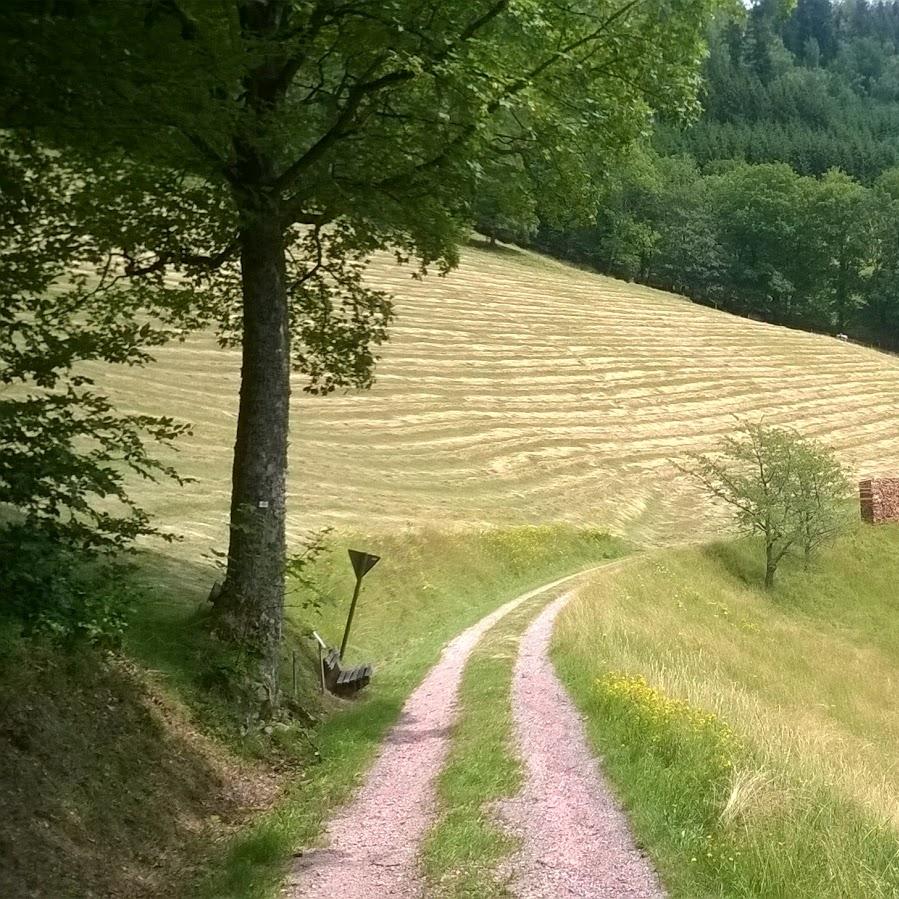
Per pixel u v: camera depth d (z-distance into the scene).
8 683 7.44
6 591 7.11
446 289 71.62
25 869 6.12
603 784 8.32
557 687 12.77
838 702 20.47
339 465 36.62
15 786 6.70
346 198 11.05
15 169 8.52
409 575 24.56
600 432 51.28
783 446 36.97
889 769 13.16
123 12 6.42
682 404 60.22
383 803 8.62
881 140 181.62
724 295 120.88
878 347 118.06
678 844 6.84
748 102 180.88
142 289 12.46
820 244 120.38
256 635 11.08
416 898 6.34
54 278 10.62
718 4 11.32
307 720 11.53
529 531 32.75
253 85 9.62
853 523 41.66
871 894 6.23
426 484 37.12
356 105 9.98
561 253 110.44
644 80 11.52
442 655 17.14
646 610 25.64
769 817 7.11
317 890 6.57
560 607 21.80
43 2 5.91
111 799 7.47
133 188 10.14
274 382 11.39
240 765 9.51
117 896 6.52
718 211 124.44
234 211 11.10
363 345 14.42
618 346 68.94
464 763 9.38
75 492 8.29
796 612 34.41
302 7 8.26
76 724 7.82
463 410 48.41
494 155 11.52
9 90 6.52
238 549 11.22
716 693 13.44
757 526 36.47
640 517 41.59
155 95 7.11
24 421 8.26
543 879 6.43
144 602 11.54
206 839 7.87
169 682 9.77
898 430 64.50
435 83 9.69
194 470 28.80
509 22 9.90
